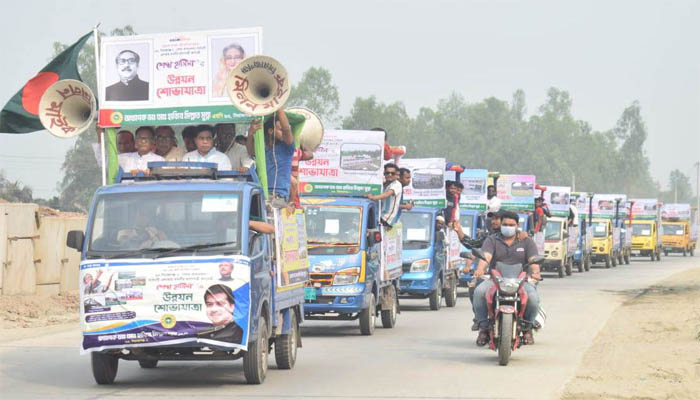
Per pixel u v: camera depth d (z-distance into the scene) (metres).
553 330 19.83
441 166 26.39
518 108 185.25
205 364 14.63
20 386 12.29
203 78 13.48
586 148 178.00
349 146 20.53
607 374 13.33
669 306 25.88
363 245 19.02
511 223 14.73
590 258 52.31
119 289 11.45
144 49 13.60
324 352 16.20
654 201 69.25
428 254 25.17
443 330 20.22
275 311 12.90
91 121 13.14
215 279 11.39
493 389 12.08
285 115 13.63
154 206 11.83
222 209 11.74
